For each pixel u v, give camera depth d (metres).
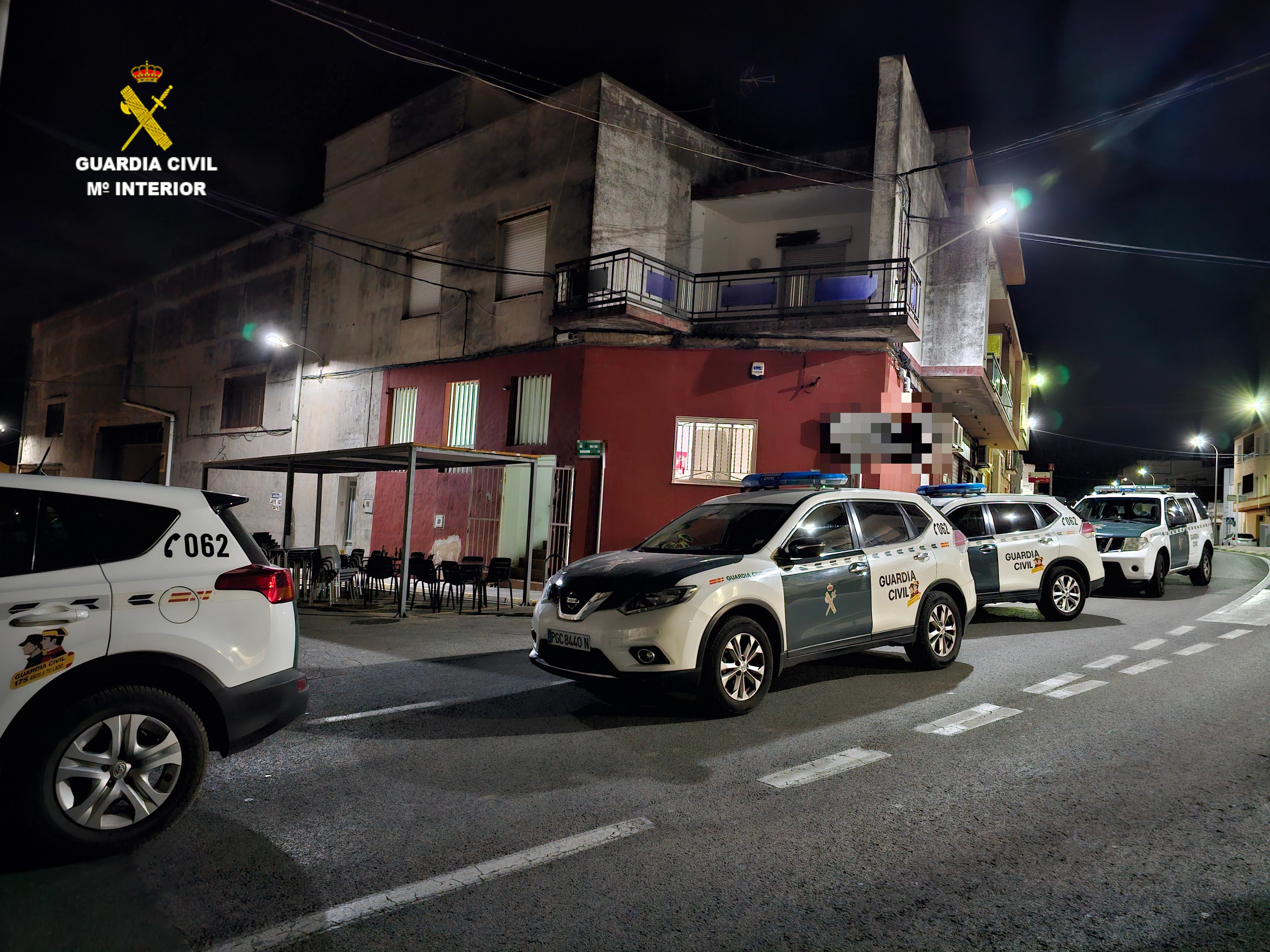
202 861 3.53
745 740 5.40
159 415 29.16
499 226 17.94
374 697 6.62
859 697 6.60
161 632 3.72
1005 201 19.33
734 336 15.53
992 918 3.08
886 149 15.31
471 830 3.89
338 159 22.73
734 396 15.34
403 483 19.30
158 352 29.97
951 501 10.57
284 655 4.19
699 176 17.86
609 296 15.32
